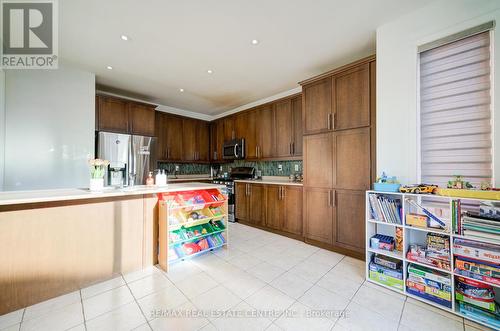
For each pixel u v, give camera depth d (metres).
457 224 1.60
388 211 2.00
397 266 1.93
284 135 3.82
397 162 2.11
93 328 1.45
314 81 2.92
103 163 2.15
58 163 2.90
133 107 3.86
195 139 5.31
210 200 2.70
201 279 2.08
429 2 1.89
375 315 1.58
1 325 1.47
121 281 2.05
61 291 1.83
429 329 1.45
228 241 3.01
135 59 2.79
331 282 2.03
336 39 2.40
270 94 4.17
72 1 1.79
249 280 2.06
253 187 3.99
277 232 3.56
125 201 2.22
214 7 1.88
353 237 2.54
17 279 1.65
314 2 1.85
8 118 2.58
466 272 1.55
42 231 1.76
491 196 1.47
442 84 1.92
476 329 1.44
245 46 2.52
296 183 3.26
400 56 2.09
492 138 1.66
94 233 2.02
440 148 1.93
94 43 2.43
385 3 1.89
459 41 1.83
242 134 4.65
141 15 1.98
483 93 1.73
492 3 1.65
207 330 1.43
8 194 1.80
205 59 2.80
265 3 1.85
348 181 2.59
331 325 1.48
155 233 2.43
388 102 2.17
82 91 3.09
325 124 2.81
